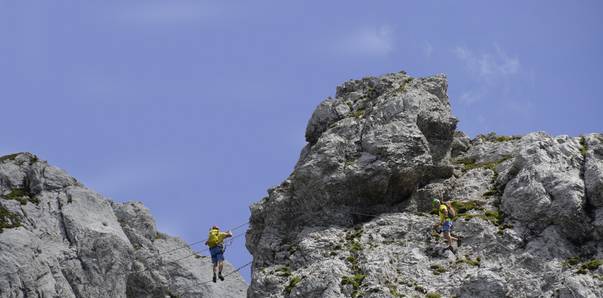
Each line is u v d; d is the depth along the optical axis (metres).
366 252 47.91
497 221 48.53
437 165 53.62
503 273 44.66
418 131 52.78
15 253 55.47
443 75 57.41
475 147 57.88
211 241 53.75
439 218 49.38
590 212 46.97
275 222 52.47
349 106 56.53
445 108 55.38
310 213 52.03
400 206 52.25
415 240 48.81
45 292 55.06
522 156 50.59
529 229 47.38
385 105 54.19
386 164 51.31
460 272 45.59
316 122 56.59
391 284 45.41
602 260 44.66
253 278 49.00
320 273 45.91
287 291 46.25
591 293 42.38
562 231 46.72
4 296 53.66
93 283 58.41
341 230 50.47
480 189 52.19
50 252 58.00
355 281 45.44
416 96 54.66
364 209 52.09
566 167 49.19
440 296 44.31
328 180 51.56
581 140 50.88
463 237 48.22
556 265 45.03
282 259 50.41
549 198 47.59
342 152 52.59
